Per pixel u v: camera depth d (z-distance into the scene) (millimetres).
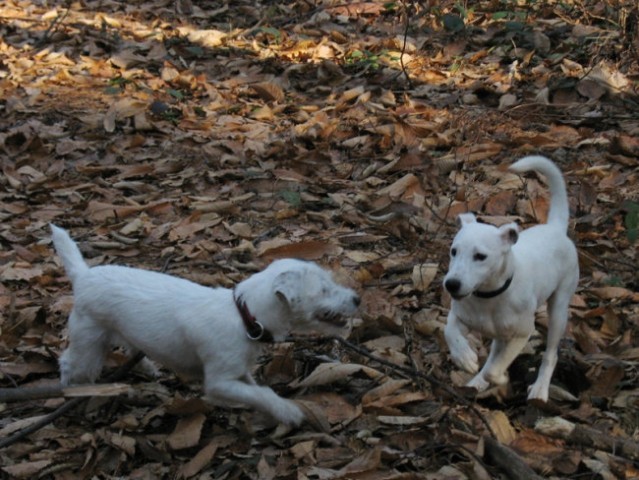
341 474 3822
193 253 5941
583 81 8078
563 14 9695
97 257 5945
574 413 4379
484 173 6898
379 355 4812
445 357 4848
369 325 5047
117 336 4508
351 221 6289
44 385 4680
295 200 6469
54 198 6812
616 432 4242
